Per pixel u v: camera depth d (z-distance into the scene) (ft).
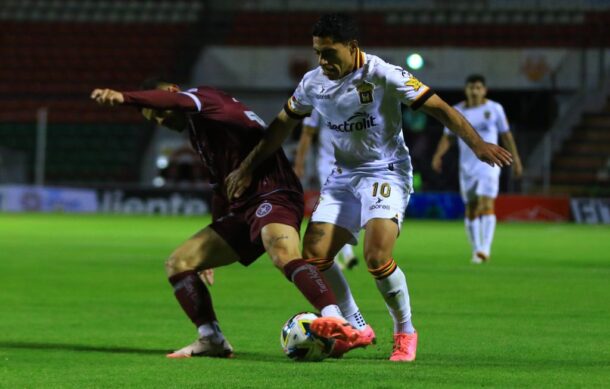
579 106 307.37
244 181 58.13
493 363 55.52
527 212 280.72
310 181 297.33
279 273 117.80
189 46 342.23
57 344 63.72
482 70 312.91
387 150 58.95
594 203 278.46
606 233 217.36
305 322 54.90
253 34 342.23
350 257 120.26
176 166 316.19
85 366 54.49
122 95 52.03
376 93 56.75
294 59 321.52
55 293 95.45
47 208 308.60
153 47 351.05
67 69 348.38
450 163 298.56
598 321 75.00
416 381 48.91
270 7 356.38
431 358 57.47
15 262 132.16
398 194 58.70
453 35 336.29
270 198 58.44
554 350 60.59
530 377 50.37
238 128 59.06
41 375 51.60
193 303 57.93
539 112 317.83
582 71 309.83
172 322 74.90
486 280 108.17
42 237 186.70
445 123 55.98
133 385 48.47
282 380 49.32
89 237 187.21
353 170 59.57
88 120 331.77
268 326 72.54
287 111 58.08
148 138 319.47
